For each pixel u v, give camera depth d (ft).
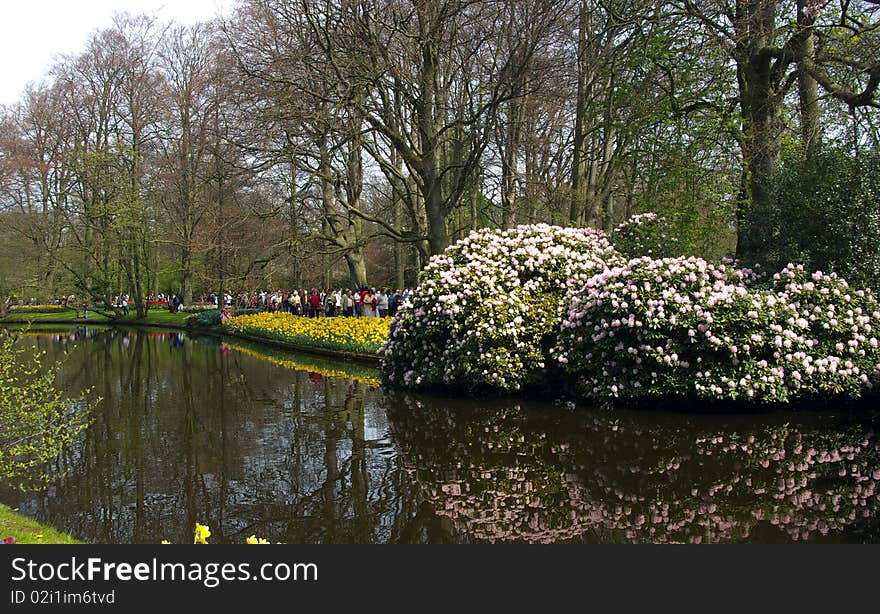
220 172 56.54
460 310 33.50
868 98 30.66
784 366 26.96
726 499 18.81
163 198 100.89
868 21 34.99
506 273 35.40
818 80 33.35
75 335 93.45
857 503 18.19
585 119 56.49
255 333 79.41
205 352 67.72
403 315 37.47
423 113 51.65
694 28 40.34
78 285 109.40
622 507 18.52
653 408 29.60
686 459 22.68
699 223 42.04
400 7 47.75
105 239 104.78
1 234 102.22
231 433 29.01
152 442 27.63
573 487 20.40
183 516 18.81
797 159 33.81
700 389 26.89
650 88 46.14
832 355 27.68
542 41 47.88
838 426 26.22
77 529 17.85
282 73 45.88
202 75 89.40
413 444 26.16
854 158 30.78
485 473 22.11
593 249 38.24
